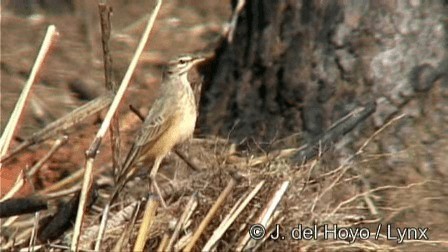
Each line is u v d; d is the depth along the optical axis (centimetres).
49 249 1116
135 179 1215
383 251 1198
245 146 1340
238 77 1396
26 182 1207
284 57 1358
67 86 1576
